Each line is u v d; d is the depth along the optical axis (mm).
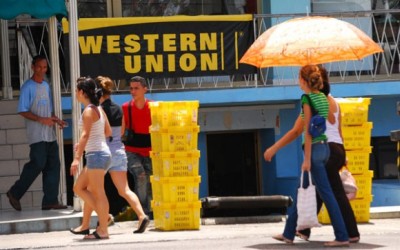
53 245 21891
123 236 23516
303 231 21375
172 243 21688
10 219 26000
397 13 35562
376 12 34312
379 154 36438
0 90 33250
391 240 21516
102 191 22625
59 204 28781
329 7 35812
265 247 20266
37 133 27891
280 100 34062
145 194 28234
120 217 28516
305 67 20250
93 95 22219
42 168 28062
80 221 26109
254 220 27312
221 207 27156
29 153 29609
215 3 35438
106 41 32812
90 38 32688
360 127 26609
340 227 20000
